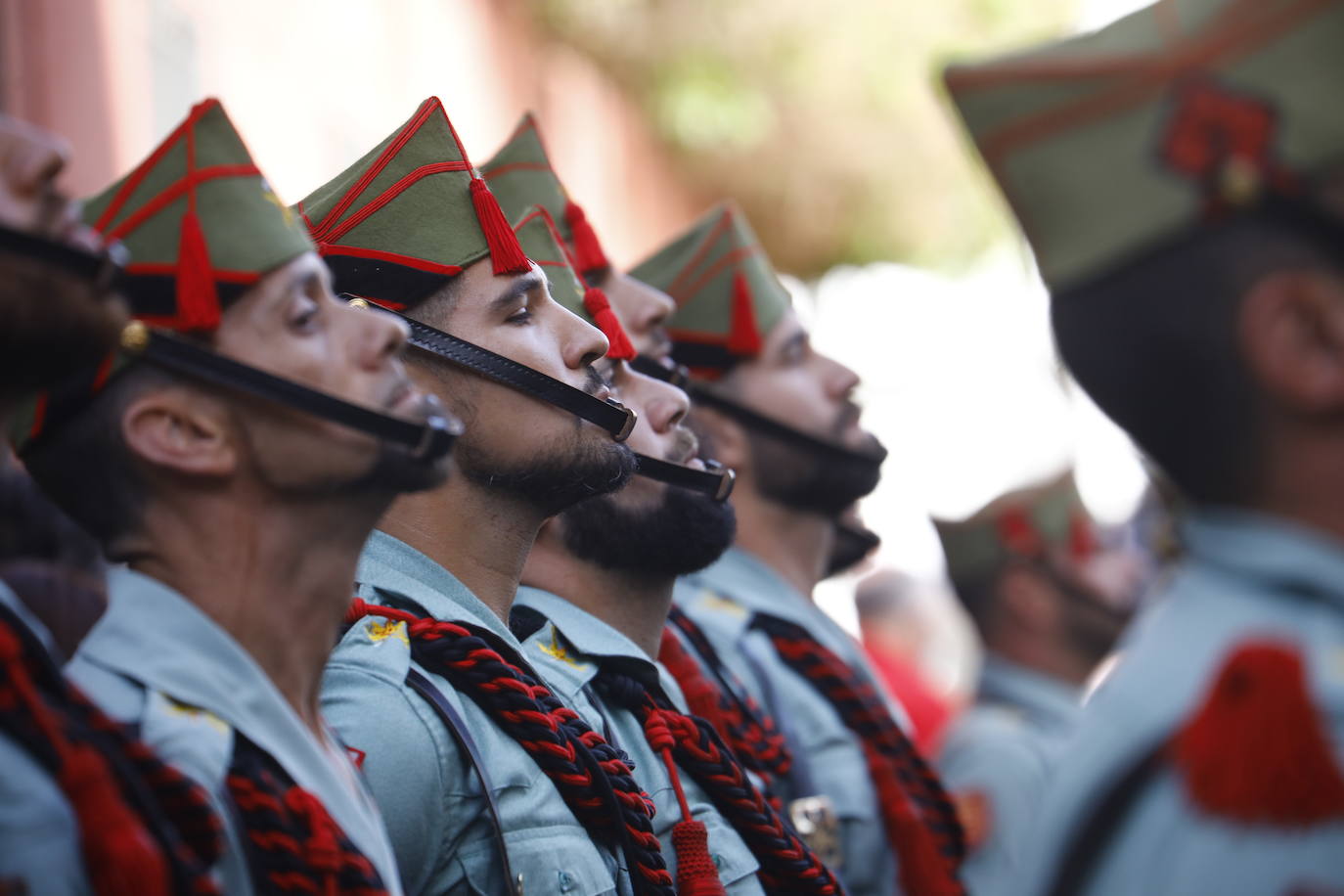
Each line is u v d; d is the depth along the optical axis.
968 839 6.14
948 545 8.34
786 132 16.22
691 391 5.43
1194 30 2.11
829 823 4.89
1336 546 2.06
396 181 3.57
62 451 2.61
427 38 11.58
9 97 6.39
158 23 7.72
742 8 14.84
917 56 15.30
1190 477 2.16
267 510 2.59
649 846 3.41
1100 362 2.16
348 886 2.43
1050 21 15.17
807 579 5.56
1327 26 2.03
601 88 15.34
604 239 15.36
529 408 3.49
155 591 2.56
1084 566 8.15
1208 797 1.98
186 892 2.13
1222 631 2.09
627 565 4.12
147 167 2.64
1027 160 2.21
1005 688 7.98
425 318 3.52
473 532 3.54
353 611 3.34
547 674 3.82
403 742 3.16
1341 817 1.93
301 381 2.57
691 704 4.53
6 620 2.19
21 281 2.18
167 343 2.53
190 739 2.41
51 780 2.07
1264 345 2.04
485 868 3.22
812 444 5.43
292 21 9.32
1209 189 2.05
